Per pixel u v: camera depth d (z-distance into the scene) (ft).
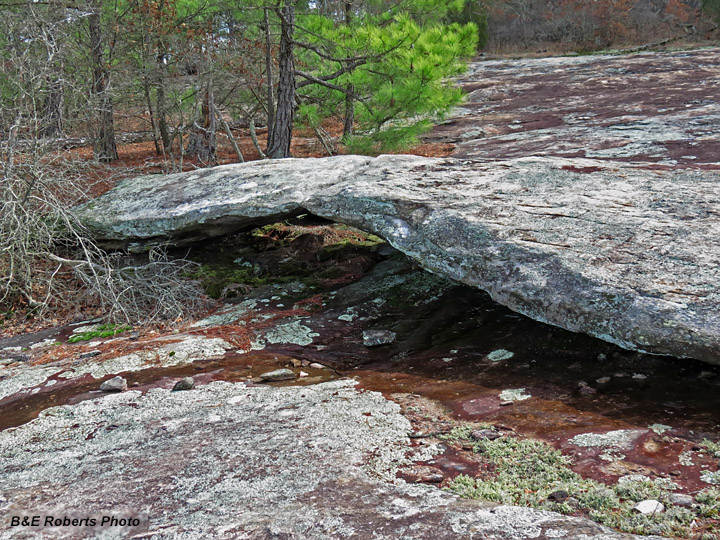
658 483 6.64
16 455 8.84
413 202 14.01
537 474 7.12
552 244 11.34
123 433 9.13
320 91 27.76
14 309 17.06
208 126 30.94
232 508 6.56
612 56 54.90
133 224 17.72
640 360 10.27
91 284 15.98
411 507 6.27
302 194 16.11
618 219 11.93
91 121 27.09
